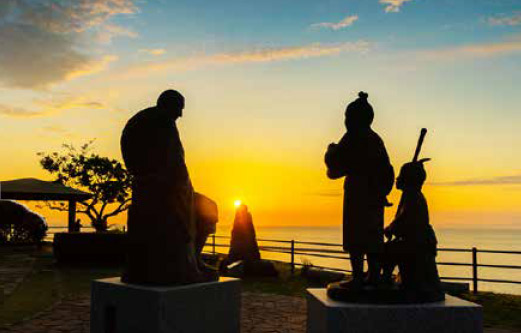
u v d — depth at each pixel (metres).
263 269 15.50
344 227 5.79
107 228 28.97
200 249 6.81
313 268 15.36
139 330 5.69
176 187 6.13
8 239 24.98
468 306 5.24
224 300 6.46
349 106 5.97
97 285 6.33
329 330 5.13
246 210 16.92
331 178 6.09
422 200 5.82
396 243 5.68
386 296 5.34
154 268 5.97
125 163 6.37
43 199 26.39
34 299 10.54
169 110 6.38
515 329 8.49
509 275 68.88
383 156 5.77
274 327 8.18
